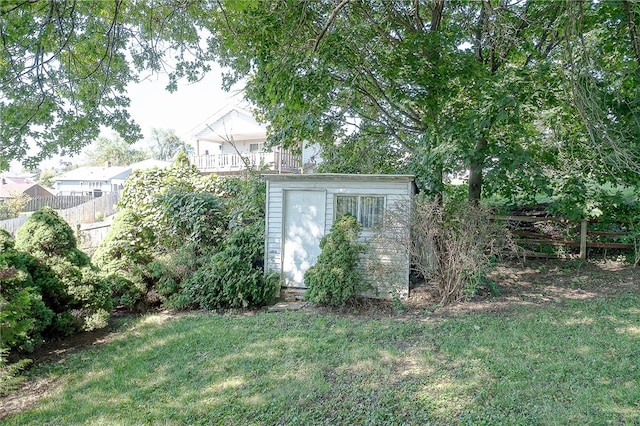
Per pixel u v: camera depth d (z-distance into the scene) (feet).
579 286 26.55
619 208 32.78
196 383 14.56
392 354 16.37
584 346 16.25
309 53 21.30
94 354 18.03
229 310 24.49
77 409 13.12
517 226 34.94
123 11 17.92
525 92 21.88
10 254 18.56
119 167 141.49
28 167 21.91
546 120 23.75
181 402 13.23
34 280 19.85
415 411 12.00
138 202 33.88
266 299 25.27
